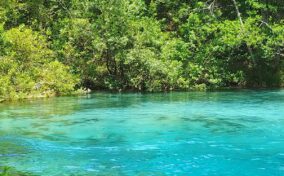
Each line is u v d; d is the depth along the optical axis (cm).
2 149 1072
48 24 2648
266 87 2655
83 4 2488
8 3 2484
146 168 916
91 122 1404
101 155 1015
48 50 2284
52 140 1166
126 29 2427
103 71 2517
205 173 885
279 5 2895
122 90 2434
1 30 2166
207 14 2833
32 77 2170
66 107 1730
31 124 1377
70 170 902
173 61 2453
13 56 2156
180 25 2866
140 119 1453
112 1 2431
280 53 2836
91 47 2452
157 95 2167
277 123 1368
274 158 981
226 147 1077
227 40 2617
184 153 1026
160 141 1143
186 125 1345
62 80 2197
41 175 870
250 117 1482
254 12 2733
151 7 2792
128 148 1076
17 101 1938
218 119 1445
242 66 2784
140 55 2361
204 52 2653
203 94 2209
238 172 890
